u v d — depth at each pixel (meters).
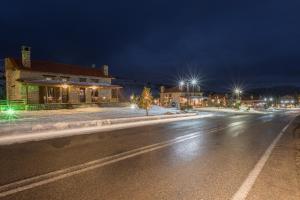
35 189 5.48
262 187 5.91
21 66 35.16
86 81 42.28
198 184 6.02
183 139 13.47
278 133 17.78
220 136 15.16
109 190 5.50
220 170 7.31
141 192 5.43
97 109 35.06
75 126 18.45
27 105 29.72
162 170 7.18
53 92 36.47
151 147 10.78
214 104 79.12
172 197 5.19
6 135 13.39
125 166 7.55
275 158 9.13
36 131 15.23
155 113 35.00
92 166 7.45
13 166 7.32
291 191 5.69
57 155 8.89
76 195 5.18
